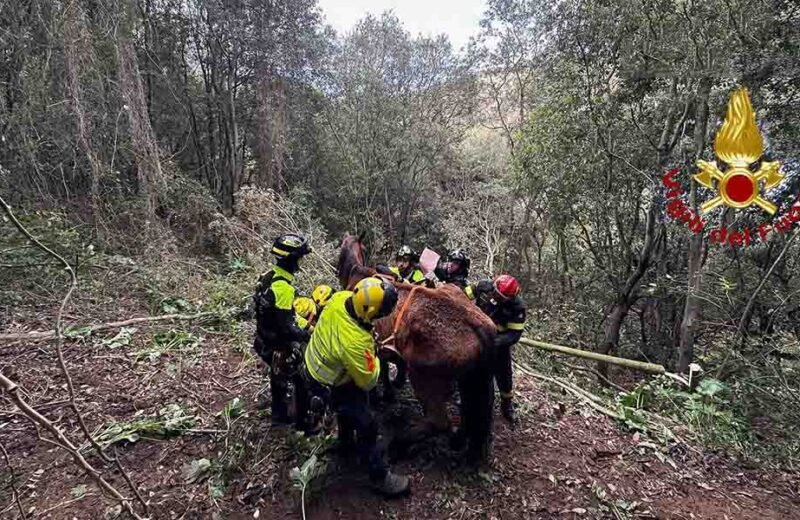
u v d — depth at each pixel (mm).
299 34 13070
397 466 3293
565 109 8656
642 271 8430
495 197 14500
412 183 16594
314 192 15266
